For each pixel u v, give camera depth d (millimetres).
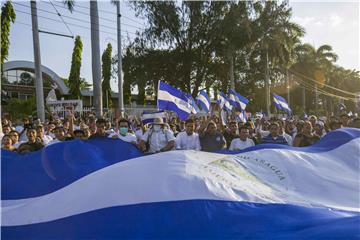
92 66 14977
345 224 2277
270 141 7324
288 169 3525
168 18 33938
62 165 4316
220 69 37156
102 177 2732
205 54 36156
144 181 2615
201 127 7781
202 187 2609
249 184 2943
